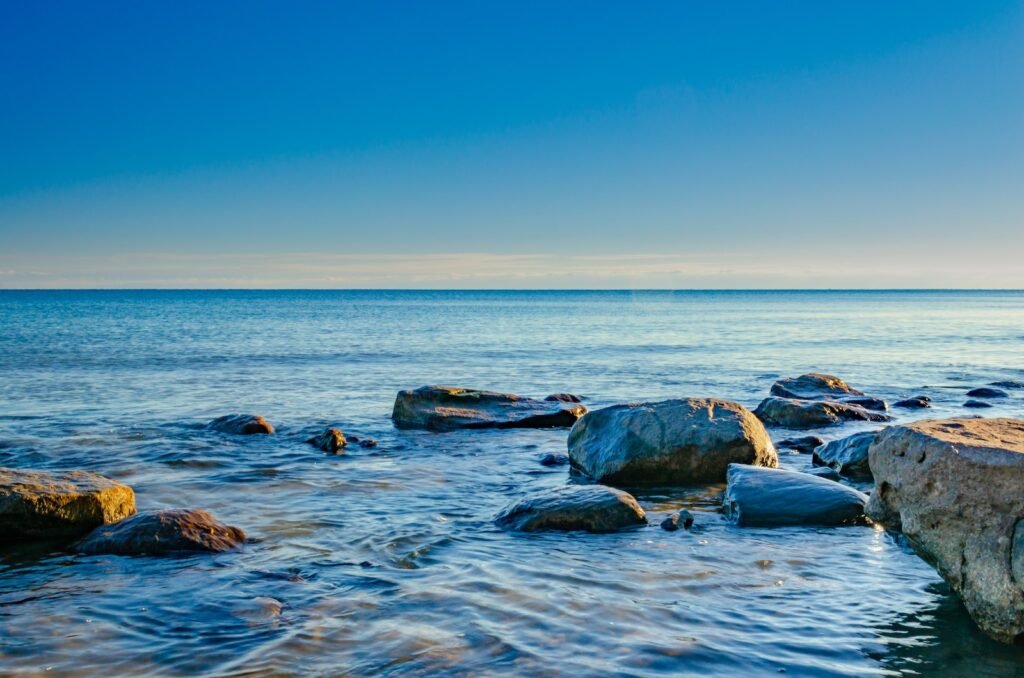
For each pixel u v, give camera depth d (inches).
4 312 3907.5
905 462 288.2
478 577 326.6
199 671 240.8
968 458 268.5
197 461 590.9
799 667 244.5
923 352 1713.8
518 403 824.3
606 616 283.3
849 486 476.4
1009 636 259.6
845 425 783.7
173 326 2632.9
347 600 299.4
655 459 523.8
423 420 784.9
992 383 1112.8
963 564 270.5
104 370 1268.5
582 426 584.1
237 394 1013.8
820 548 372.2
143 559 353.4
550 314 4192.9
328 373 1273.4
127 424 757.9
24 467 569.6
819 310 4869.6
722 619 282.0
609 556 358.3
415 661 246.5
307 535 394.6
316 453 633.0
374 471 567.2
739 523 412.8
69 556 358.3
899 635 269.4
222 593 307.9
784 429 763.4
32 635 269.0
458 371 1315.2
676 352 1710.1
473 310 4968.0
